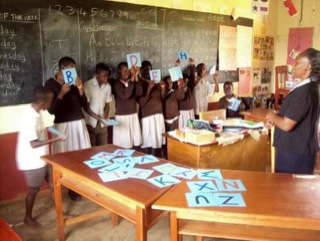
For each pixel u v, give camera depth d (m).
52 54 3.42
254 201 1.69
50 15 3.35
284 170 2.41
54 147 3.24
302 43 6.22
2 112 3.19
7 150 3.25
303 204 1.66
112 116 4.02
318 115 2.34
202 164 2.79
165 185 1.90
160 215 1.90
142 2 4.12
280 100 5.75
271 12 6.28
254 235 1.73
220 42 5.29
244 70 5.86
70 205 3.29
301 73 2.27
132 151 2.58
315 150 2.36
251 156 3.25
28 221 2.85
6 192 3.29
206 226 1.80
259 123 3.42
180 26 4.62
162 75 4.50
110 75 3.91
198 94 4.82
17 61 3.20
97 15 3.70
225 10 5.29
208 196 1.75
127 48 4.04
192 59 4.67
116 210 1.94
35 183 2.74
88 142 3.42
